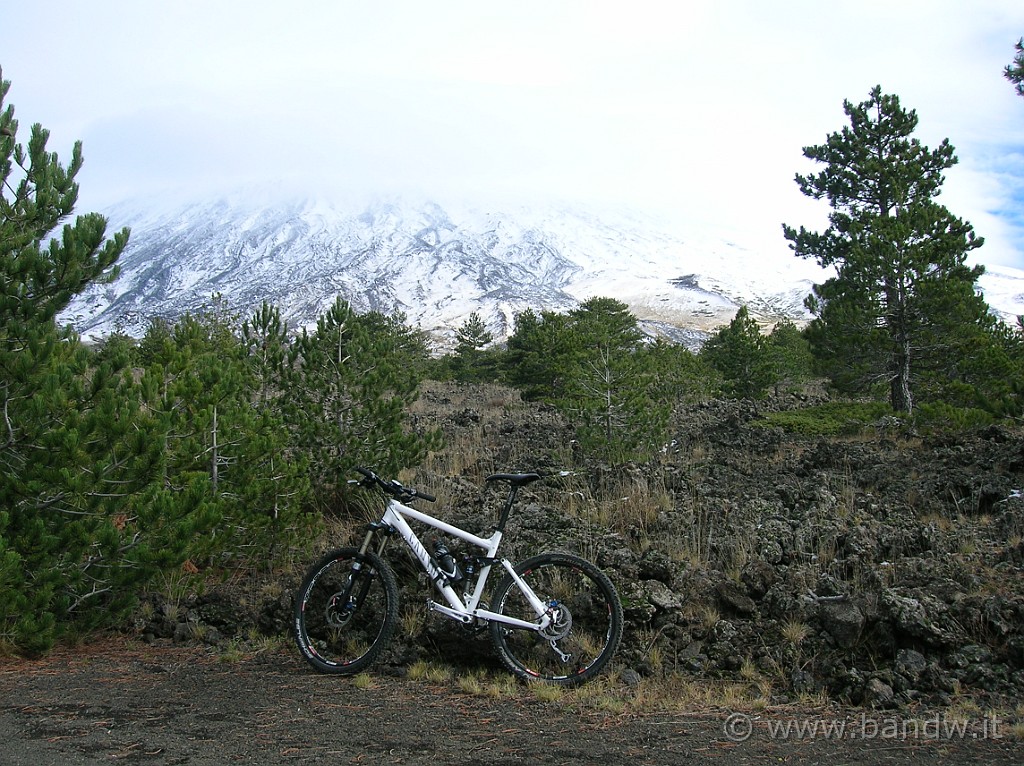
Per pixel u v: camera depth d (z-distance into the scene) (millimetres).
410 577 5508
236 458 6879
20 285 5617
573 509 7652
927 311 16547
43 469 5117
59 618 5406
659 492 8109
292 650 5309
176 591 6309
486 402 22469
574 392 12203
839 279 18250
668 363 21219
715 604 5281
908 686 4352
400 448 8828
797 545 6422
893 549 6176
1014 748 3588
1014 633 4637
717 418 15477
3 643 5207
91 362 6273
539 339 23375
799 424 13875
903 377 16953
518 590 4902
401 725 3941
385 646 4750
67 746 3646
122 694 4438
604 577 4734
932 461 9523
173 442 6504
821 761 3490
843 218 19797
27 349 5383
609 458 10656
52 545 5148
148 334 17094
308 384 8781
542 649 4797
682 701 4344
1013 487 7781
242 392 8133
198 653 5387
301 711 4156
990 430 10844
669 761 3498
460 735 3811
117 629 5906
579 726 3943
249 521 6770
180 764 3445
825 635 4770
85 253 5770
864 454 10008
